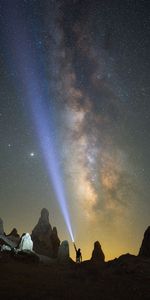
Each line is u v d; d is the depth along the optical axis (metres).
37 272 22.33
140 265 22.86
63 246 33.72
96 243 36.22
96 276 21.17
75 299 15.01
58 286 17.78
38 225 41.78
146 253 27.66
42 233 40.84
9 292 15.05
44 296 14.98
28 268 23.70
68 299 14.89
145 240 28.70
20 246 30.80
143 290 17.33
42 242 39.97
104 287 18.17
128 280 19.70
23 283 17.72
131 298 15.80
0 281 17.55
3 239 36.34
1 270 21.19
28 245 30.98
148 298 15.89
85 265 25.97
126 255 26.16
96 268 23.59
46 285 17.78
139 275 20.72
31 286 17.09
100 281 19.78
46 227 41.53
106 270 23.12
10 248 30.42
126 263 23.58
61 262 32.66
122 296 16.17
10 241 37.03
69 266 27.88
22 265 24.91
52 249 39.72
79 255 34.59
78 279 20.69
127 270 21.95
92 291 17.05
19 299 13.98
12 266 23.59
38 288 16.72
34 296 14.77
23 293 15.15
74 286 18.16
